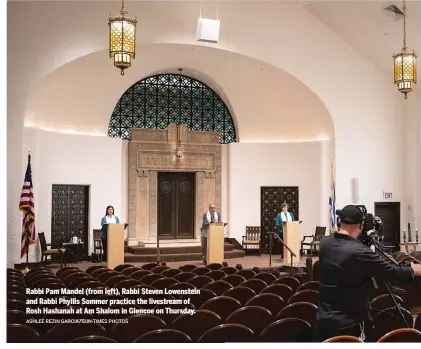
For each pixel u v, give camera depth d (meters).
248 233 15.83
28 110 13.18
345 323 3.85
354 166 14.55
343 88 14.40
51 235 13.70
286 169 16.02
